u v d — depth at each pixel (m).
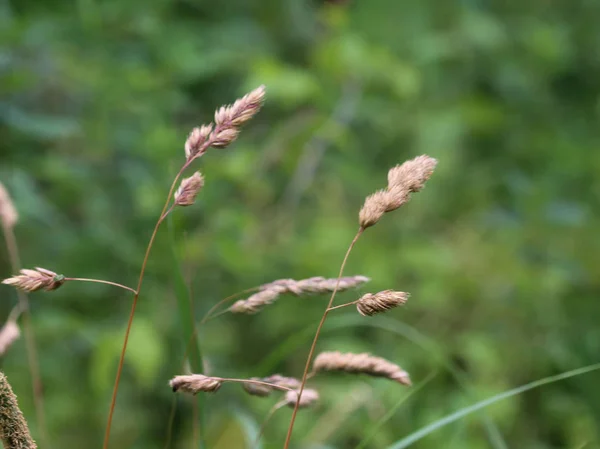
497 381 3.84
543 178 5.40
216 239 3.69
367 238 4.50
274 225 4.28
